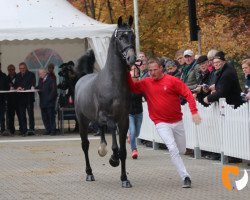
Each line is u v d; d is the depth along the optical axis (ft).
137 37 92.38
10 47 100.32
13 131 83.51
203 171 46.26
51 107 80.48
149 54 110.93
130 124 55.36
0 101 82.23
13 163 55.42
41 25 82.02
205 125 51.78
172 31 106.42
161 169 48.62
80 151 62.18
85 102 44.04
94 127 77.10
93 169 49.65
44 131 86.38
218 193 37.86
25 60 100.78
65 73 80.74
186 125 55.21
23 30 81.15
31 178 46.62
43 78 80.89
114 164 42.32
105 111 41.91
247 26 108.78
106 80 41.81
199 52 64.85
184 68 56.95
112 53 41.68
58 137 77.61
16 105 82.33
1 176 48.06
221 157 49.44
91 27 82.38
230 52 98.17
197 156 53.31
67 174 47.83
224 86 49.11
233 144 47.37
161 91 40.88
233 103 49.57
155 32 109.29
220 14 103.19
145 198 37.50
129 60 40.24
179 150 41.83
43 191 41.09
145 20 108.47
